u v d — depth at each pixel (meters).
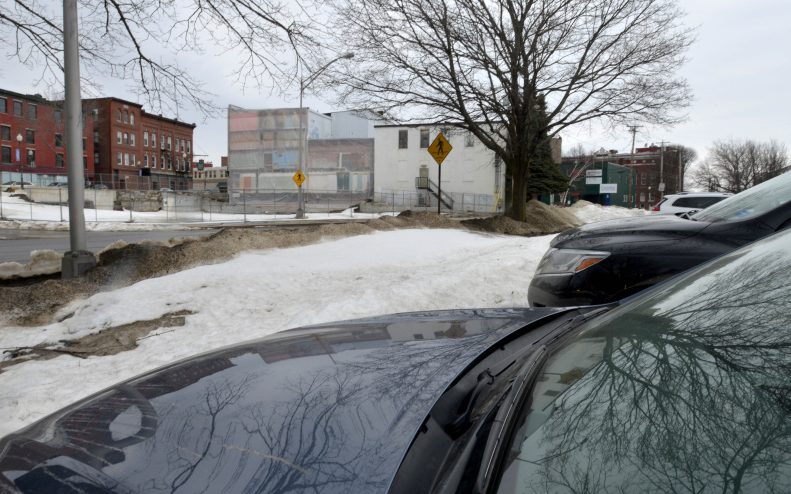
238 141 57.53
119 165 66.50
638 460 0.89
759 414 0.87
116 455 1.18
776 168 84.31
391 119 19.09
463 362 1.60
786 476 0.75
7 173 59.19
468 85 17.81
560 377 1.29
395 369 1.57
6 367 4.60
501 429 1.13
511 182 24.94
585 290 3.76
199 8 6.91
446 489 0.99
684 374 1.07
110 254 8.77
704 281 1.60
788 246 1.53
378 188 54.09
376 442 1.15
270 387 1.48
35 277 8.78
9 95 59.56
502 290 7.04
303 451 1.14
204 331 5.54
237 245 9.91
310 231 12.14
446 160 52.28
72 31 7.49
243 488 1.04
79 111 7.80
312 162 56.34
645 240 3.75
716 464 0.81
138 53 7.41
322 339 1.95
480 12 17.06
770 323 1.12
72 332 5.61
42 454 1.21
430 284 7.12
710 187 94.31
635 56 18.09
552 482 0.91
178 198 37.00
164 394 1.50
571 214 32.03
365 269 9.02
